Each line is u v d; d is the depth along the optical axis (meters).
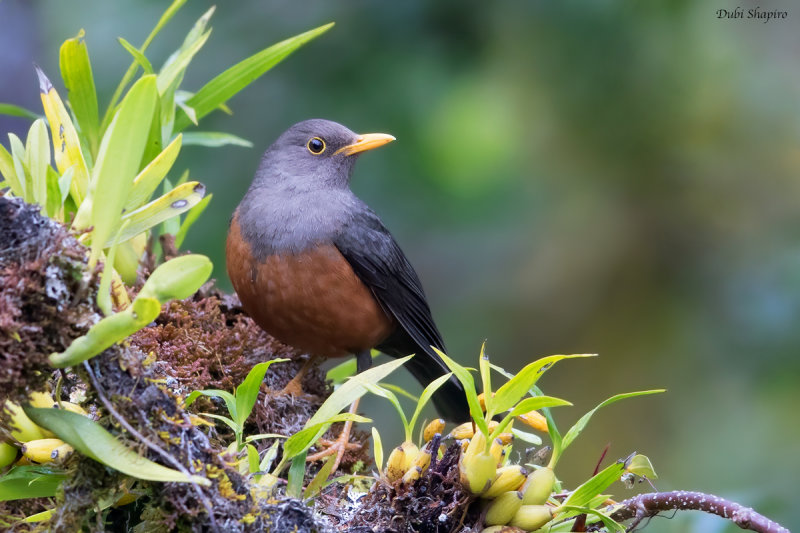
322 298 7.20
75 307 3.81
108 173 3.83
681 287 13.85
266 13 12.33
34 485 4.41
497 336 14.08
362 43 12.20
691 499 4.75
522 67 12.72
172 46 12.18
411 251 14.69
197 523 3.96
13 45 10.91
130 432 3.81
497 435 4.47
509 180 13.36
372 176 12.57
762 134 13.80
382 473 4.82
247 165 12.09
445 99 12.36
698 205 13.95
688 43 13.10
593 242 14.13
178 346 5.97
